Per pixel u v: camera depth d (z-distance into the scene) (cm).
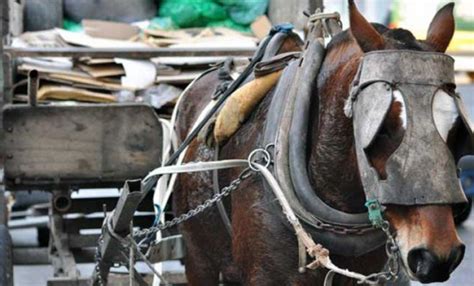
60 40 1098
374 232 653
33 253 1230
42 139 934
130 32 1164
